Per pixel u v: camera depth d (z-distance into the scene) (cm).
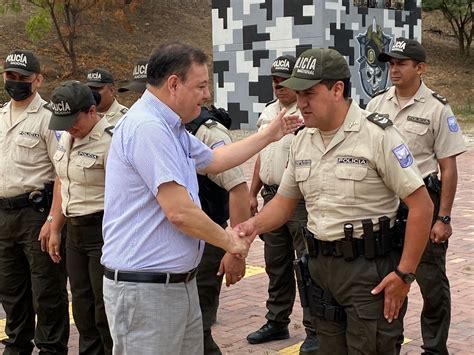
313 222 315
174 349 285
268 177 475
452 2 2908
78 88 384
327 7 1672
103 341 413
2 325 549
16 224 437
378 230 302
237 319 547
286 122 338
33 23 2158
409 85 418
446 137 408
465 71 2861
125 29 2545
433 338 422
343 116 304
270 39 1745
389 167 295
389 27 1859
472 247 759
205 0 3138
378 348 307
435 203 411
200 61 280
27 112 438
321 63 294
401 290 300
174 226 279
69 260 416
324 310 320
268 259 490
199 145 313
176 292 283
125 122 280
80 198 397
